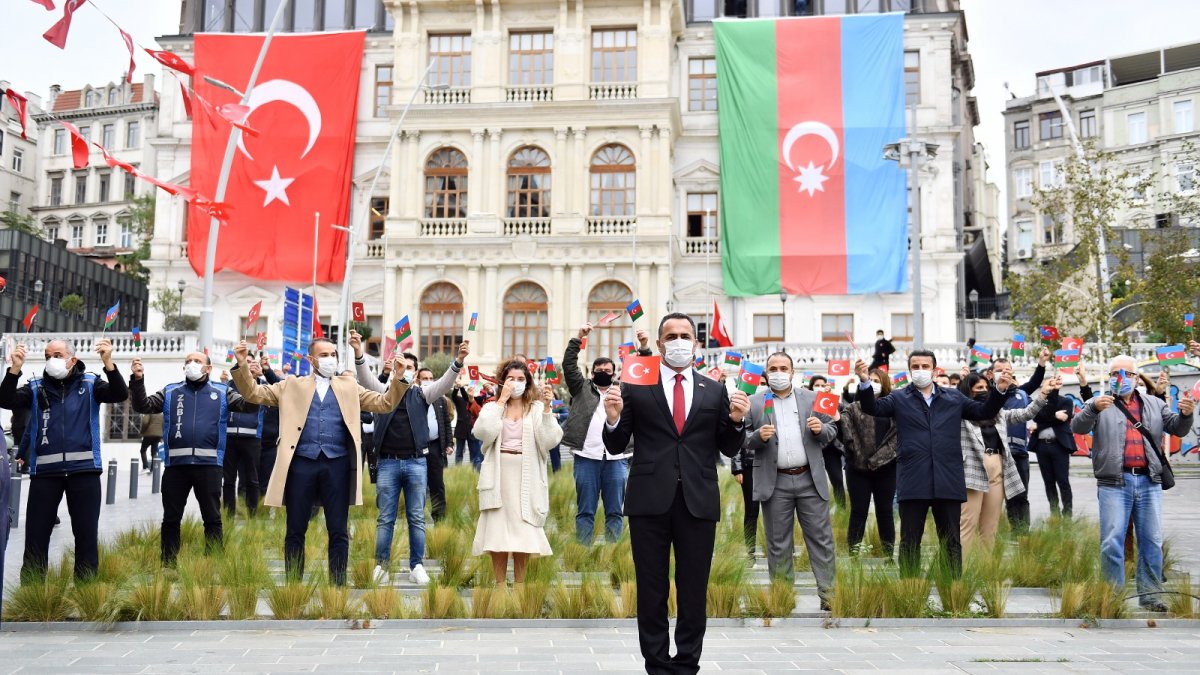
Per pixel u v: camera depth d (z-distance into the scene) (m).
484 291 43.38
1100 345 31.73
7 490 6.57
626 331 42.62
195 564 9.36
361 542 11.68
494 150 43.97
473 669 6.57
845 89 43.88
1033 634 7.85
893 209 43.31
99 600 7.98
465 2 44.84
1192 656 7.05
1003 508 13.02
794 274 43.31
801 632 7.94
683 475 6.12
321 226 45.06
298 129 45.59
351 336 10.00
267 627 7.89
